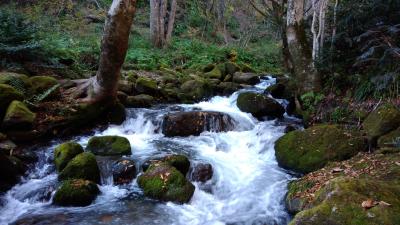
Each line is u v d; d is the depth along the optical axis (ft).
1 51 26.53
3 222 15.72
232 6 74.33
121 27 22.71
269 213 16.98
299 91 29.27
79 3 62.34
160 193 17.70
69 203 16.93
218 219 16.55
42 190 17.75
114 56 23.62
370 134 20.99
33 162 20.44
